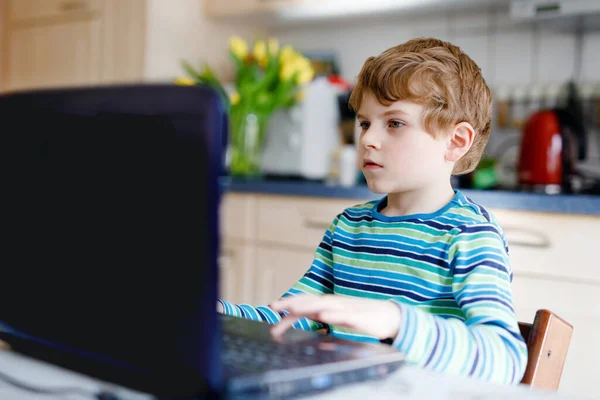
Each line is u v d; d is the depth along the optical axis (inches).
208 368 18.2
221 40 115.6
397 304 26.0
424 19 102.7
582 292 66.9
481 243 33.0
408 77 35.2
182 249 18.3
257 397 19.9
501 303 29.4
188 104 17.9
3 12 124.5
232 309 35.9
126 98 19.3
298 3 100.3
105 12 109.6
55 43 116.8
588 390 66.4
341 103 101.6
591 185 81.7
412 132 35.6
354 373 22.5
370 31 108.0
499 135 95.1
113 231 19.8
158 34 105.7
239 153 103.0
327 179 98.9
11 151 22.6
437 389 22.7
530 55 94.0
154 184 18.7
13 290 23.1
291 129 101.0
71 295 21.1
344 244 38.9
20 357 26.1
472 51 98.5
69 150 20.7
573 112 88.4
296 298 25.4
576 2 81.6
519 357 26.9
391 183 36.2
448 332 25.7
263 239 90.2
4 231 23.2
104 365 20.3
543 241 68.8
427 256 34.6
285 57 101.2
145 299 19.2
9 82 124.0
